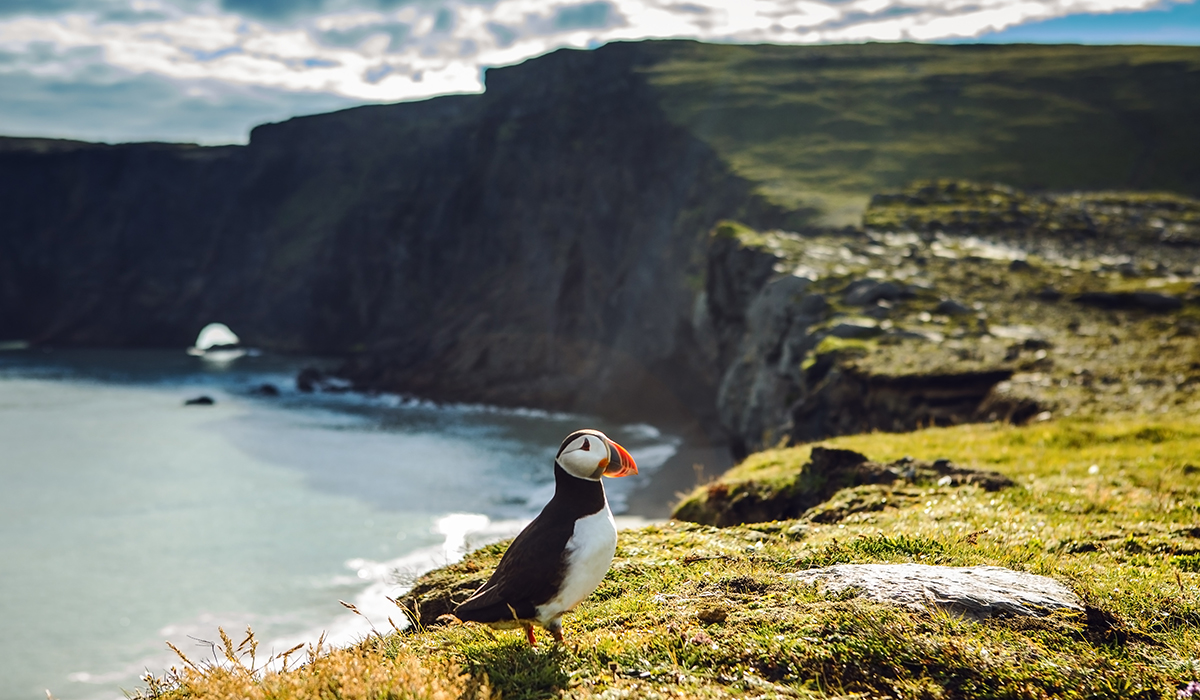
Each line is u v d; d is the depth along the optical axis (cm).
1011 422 2530
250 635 660
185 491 5941
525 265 12375
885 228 5662
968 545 951
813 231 7762
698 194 10656
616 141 12112
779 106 12238
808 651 602
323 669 591
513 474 6412
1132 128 11981
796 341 3841
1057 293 3928
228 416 9244
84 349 16712
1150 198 6669
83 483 6219
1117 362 2822
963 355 3075
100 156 17912
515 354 11250
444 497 5675
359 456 7112
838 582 723
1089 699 552
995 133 11875
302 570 4203
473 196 14012
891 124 12194
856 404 3088
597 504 646
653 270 10406
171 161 17988
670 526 1173
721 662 610
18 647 3338
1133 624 669
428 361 11612
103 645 3362
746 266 5131
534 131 13050
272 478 6312
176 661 3188
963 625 626
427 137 15900
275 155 17975
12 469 6669
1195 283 3881
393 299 15062
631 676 604
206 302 17500
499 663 623
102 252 17638
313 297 15975
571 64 13288
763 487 1741
